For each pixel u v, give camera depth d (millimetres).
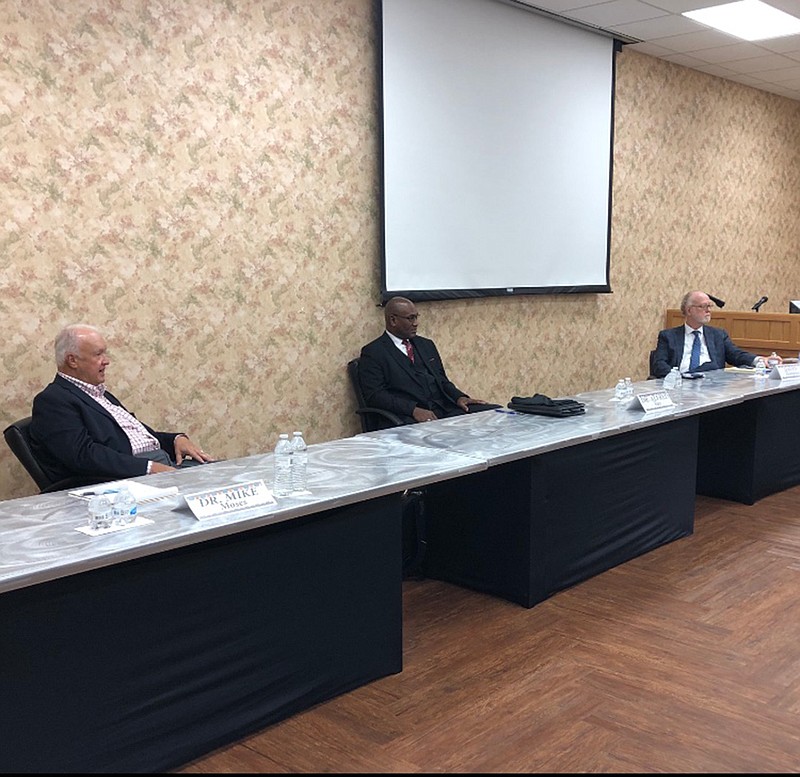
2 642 1838
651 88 6691
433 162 5004
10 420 3469
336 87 4527
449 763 2178
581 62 5898
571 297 6215
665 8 5363
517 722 2375
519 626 3031
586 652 2814
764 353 6633
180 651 2145
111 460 3045
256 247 4254
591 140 6086
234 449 4281
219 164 4059
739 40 6148
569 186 5965
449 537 3420
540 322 5988
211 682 2217
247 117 4145
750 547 3889
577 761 2178
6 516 2191
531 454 2990
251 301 4266
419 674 2674
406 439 3174
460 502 3357
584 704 2471
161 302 3912
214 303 4113
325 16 4430
